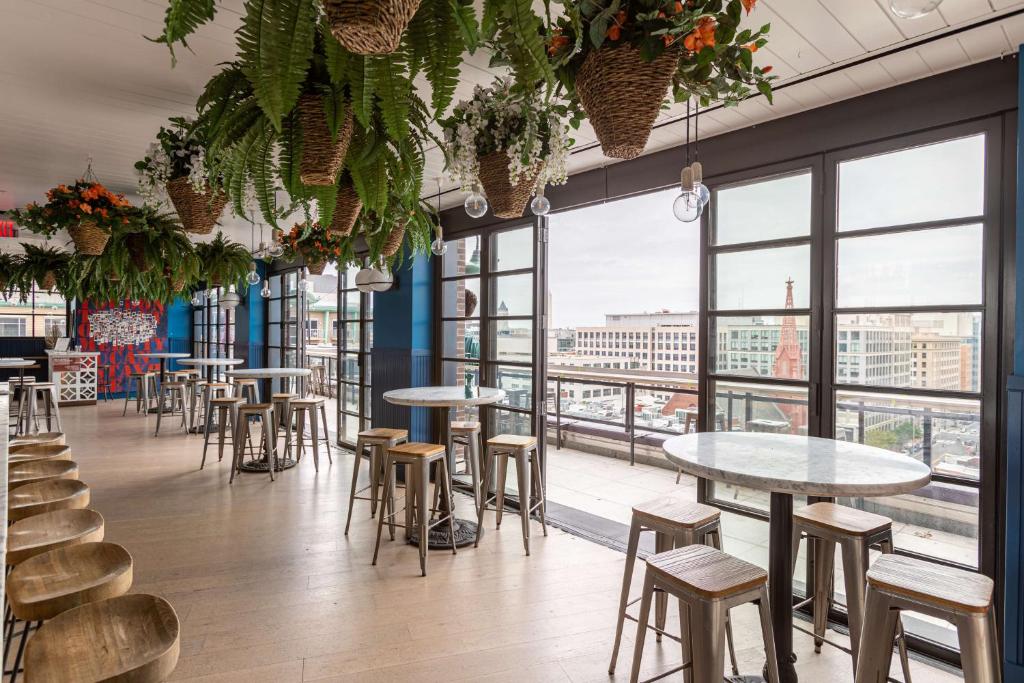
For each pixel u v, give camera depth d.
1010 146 2.45
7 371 11.11
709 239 3.60
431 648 2.67
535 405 4.72
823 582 2.68
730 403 3.51
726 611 1.79
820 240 3.08
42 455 2.89
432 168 4.19
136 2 2.14
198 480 5.59
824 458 2.16
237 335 10.09
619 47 1.48
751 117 3.21
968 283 2.61
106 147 3.75
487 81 2.81
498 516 4.38
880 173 2.88
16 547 1.69
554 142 1.98
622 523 4.46
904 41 2.38
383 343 6.14
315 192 1.56
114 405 11.10
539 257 4.71
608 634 2.82
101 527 1.89
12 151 3.83
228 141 1.51
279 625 2.85
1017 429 2.33
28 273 6.00
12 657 2.26
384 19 0.78
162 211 4.16
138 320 12.33
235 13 2.20
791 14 2.19
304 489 5.31
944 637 2.71
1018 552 2.32
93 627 1.34
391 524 4.02
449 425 4.35
